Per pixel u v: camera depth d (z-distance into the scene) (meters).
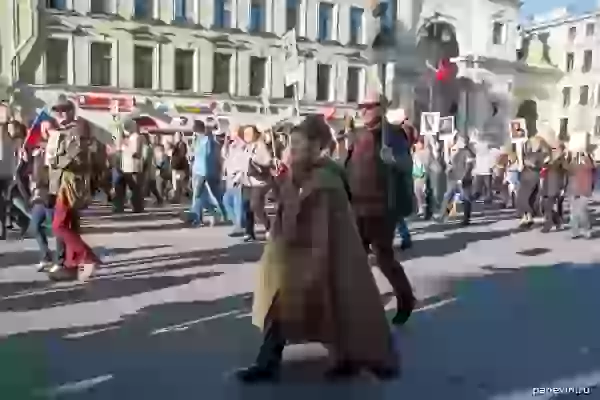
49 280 6.72
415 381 4.07
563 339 4.94
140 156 13.73
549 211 11.59
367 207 5.12
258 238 9.81
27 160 8.72
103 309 5.62
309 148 4.10
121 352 4.49
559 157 11.63
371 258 5.49
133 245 9.07
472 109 16.05
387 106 5.45
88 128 6.85
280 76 27.09
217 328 5.10
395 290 5.32
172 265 7.60
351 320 4.07
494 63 16.53
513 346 4.77
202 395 3.80
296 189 4.09
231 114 25.95
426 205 13.12
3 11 22.72
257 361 4.16
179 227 11.20
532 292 6.45
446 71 16.34
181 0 25.69
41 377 4.01
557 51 13.17
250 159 9.64
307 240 4.06
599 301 6.04
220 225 11.54
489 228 11.98
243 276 7.00
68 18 23.75
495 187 16.14
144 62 25.33
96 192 14.74
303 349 4.67
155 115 24.81
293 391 3.90
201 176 11.41
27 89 23.06
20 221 9.48
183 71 25.95
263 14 26.78
